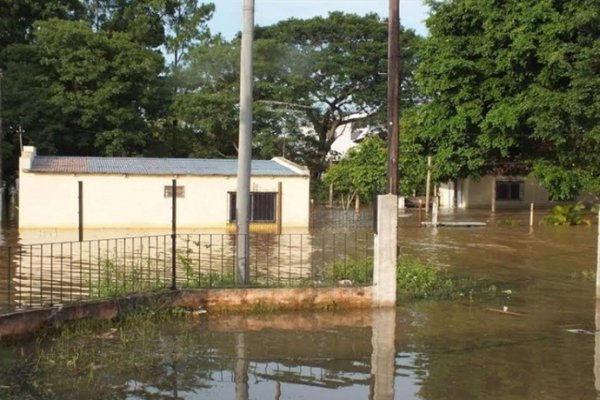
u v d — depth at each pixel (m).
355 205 42.72
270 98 47.66
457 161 25.72
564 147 20.41
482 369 7.62
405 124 34.78
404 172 36.75
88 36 35.84
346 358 8.02
